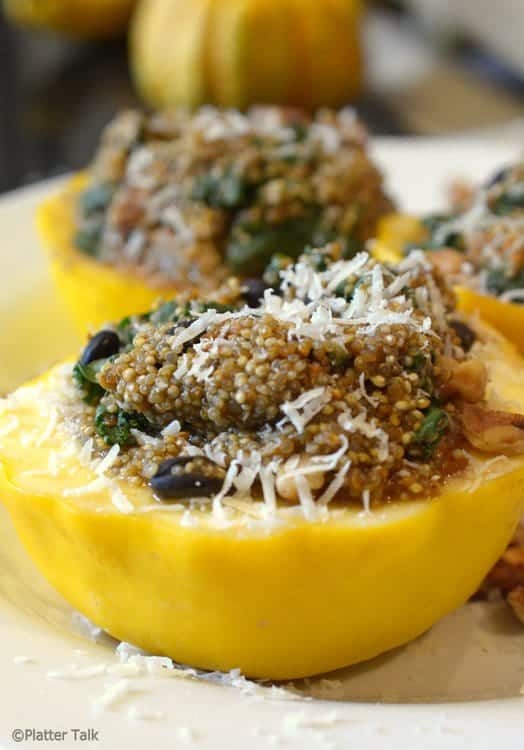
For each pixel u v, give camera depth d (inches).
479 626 13.7
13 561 14.1
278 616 12.5
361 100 29.4
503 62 32.0
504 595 13.9
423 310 13.2
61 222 18.1
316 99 26.1
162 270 16.9
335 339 12.5
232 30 24.9
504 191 17.1
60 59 31.4
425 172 20.8
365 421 12.3
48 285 18.6
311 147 17.4
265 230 16.8
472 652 13.4
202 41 25.2
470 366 12.9
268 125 17.8
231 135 17.3
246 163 16.9
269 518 12.1
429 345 12.7
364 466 12.3
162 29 26.0
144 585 12.6
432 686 13.1
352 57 26.4
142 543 12.3
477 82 31.6
